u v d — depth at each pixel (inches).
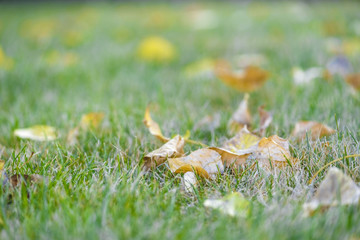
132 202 26.6
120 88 39.2
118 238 25.1
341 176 26.3
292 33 57.0
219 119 32.8
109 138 31.0
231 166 28.7
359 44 44.6
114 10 111.2
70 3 140.2
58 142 30.6
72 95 38.2
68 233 25.3
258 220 25.7
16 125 32.4
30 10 115.0
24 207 26.5
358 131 30.2
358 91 34.9
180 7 112.3
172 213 26.2
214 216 26.2
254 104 35.8
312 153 28.7
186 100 36.3
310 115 32.5
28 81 40.8
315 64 41.6
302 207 26.0
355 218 25.5
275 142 28.5
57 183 27.4
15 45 58.1
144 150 30.2
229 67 41.3
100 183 27.5
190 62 45.8
